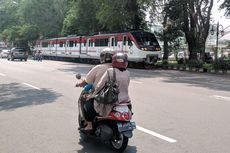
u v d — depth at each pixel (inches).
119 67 242.4
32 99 459.5
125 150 239.0
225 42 2106.3
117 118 230.1
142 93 524.1
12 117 346.3
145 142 257.4
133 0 1421.0
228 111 376.5
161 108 393.1
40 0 2551.7
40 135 278.2
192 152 234.2
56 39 2055.9
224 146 247.9
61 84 634.2
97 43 1528.1
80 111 264.8
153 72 1050.1
